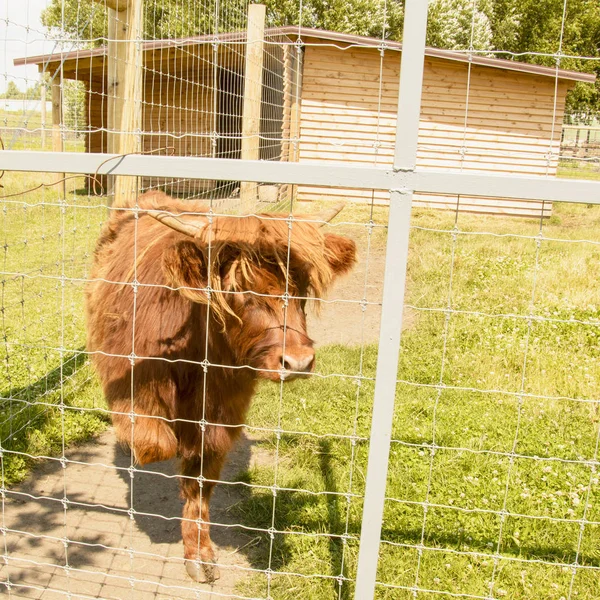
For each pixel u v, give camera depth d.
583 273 9.17
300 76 15.34
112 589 3.25
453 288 8.46
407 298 8.02
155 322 3.16
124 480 4.36
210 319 2.99
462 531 3.56
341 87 15.59
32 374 5.43
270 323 2.73
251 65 9.06
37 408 4.95
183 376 3.23
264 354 2.72
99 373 3.66
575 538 3.53
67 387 5.36
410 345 6.55
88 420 4.98
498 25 15.16
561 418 5.01
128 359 3.25
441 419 4.93
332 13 24.69
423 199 16.17
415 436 4.62
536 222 15.68
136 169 2.30
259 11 8.88
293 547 3.52
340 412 5.14
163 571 3.42
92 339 4.07
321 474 4.24
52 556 3.51
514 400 5.31
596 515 3.75
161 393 3.21
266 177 2.21
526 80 15.75
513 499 3.85
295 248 2.77
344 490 4.06
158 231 3.57
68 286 7.58
